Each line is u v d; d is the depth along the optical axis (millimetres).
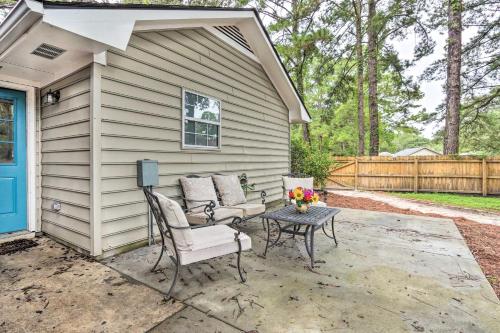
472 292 2303
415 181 10555
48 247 3334
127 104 3301
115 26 2732
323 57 11922
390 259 3092
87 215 3039
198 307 2029
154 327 1778
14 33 2389
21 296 2164
